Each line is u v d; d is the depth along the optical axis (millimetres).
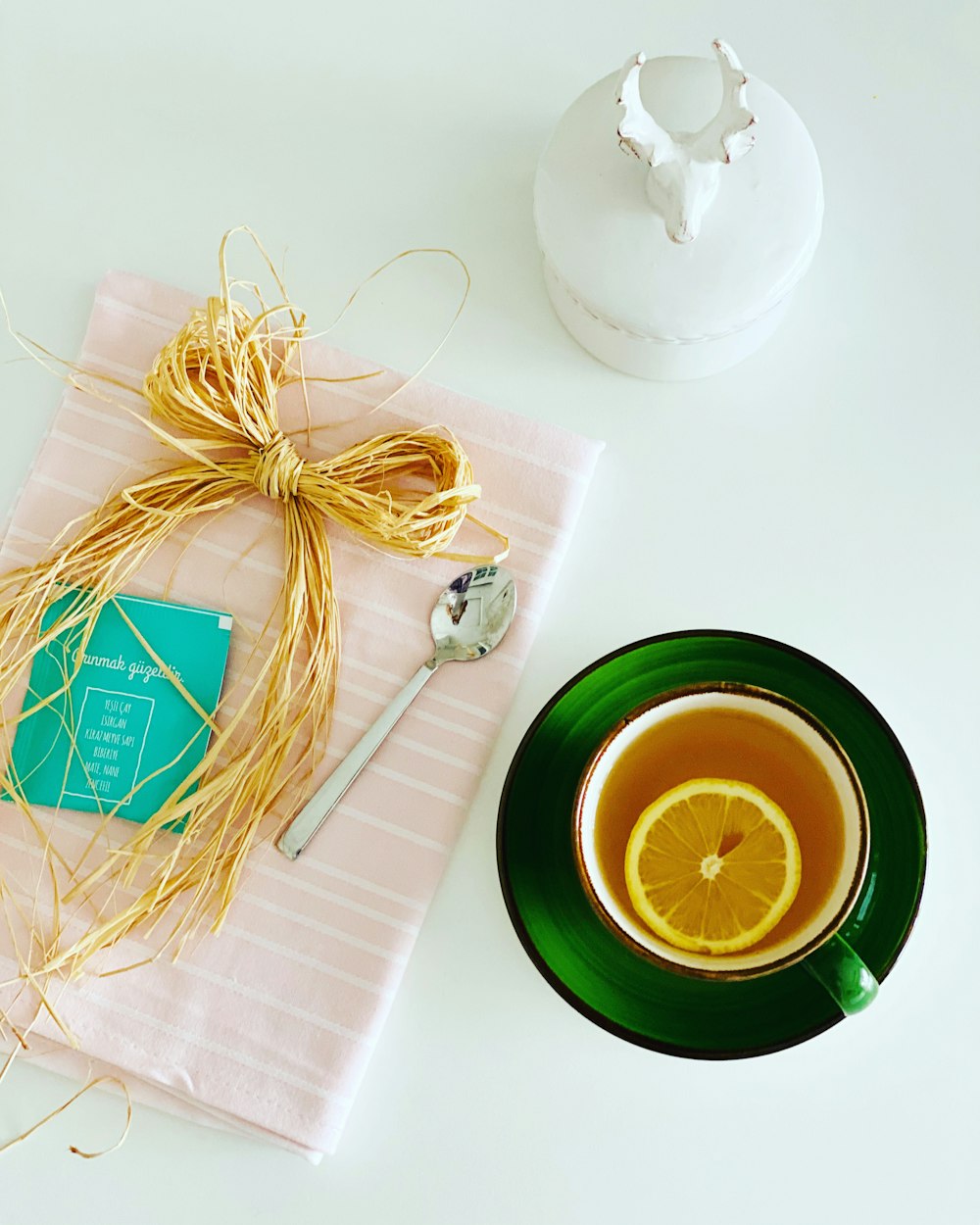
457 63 730
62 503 710
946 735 702
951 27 723
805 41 724
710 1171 692
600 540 713
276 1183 698
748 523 711
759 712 671
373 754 694
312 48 732
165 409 688
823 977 638
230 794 700
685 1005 676
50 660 703
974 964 693
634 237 654
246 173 730
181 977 691
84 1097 702
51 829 699
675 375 704
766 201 655
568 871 684
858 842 650
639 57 614
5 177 732
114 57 734
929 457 711
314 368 709
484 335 719
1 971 692
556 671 708
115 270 713
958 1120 689
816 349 715
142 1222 698
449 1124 696
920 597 707
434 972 699
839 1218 689
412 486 708
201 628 702
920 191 719
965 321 714
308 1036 687
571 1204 692
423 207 726
